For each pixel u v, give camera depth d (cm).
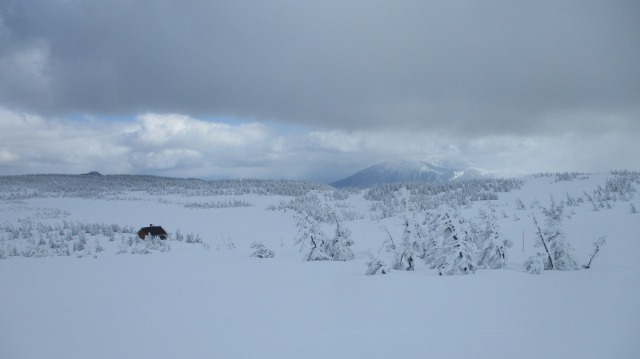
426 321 1347
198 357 1123
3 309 1991
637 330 1210
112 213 11906
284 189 17625
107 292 2308
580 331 1212
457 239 2486
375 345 1128
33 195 15462
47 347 1344
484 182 12619
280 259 4100
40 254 4591
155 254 4669
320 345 1149
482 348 1083
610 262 2811
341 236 4047
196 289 2223
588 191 9038
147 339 1334
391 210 9669
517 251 3797
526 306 1515
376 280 2294
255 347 1164
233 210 12638
